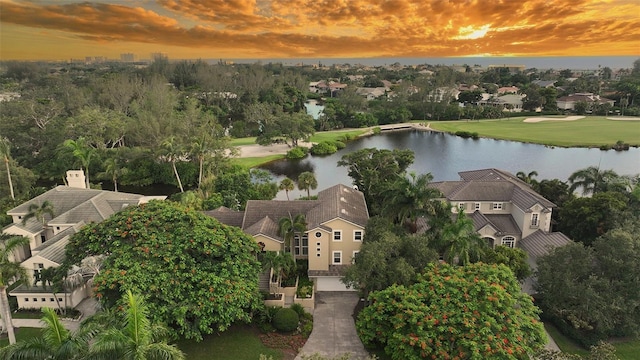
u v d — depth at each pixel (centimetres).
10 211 5772
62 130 9988
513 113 18662
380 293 3738
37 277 4575
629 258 4066
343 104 18100
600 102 18675
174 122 10338
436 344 3122
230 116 17925
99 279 3531
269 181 8612
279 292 4612
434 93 18850
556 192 6775
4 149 7306
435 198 5366
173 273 3688
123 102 14200
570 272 4122
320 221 4928
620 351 3884
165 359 2444
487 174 7062
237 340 3978
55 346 2486
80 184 7031
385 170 7412
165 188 9550
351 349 3909
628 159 11569
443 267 3906
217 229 4191
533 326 3300
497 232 5644
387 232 4522
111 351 2364
